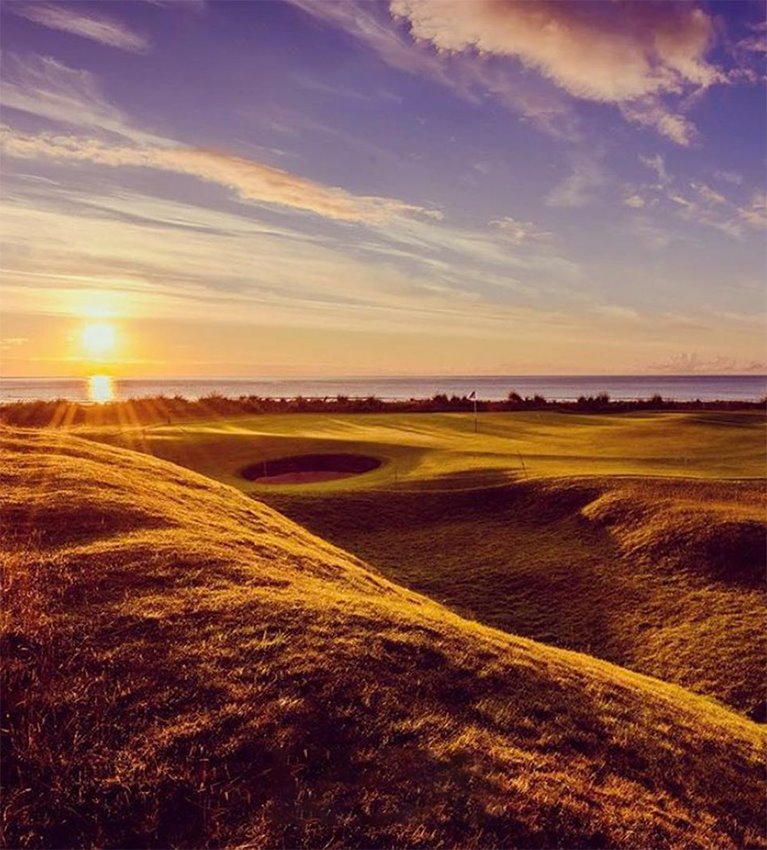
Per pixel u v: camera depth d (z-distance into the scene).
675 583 20.86
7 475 16.27
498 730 8.20
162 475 21.86
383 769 6.93
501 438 53.06
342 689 8.15
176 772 6.50
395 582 21.78
